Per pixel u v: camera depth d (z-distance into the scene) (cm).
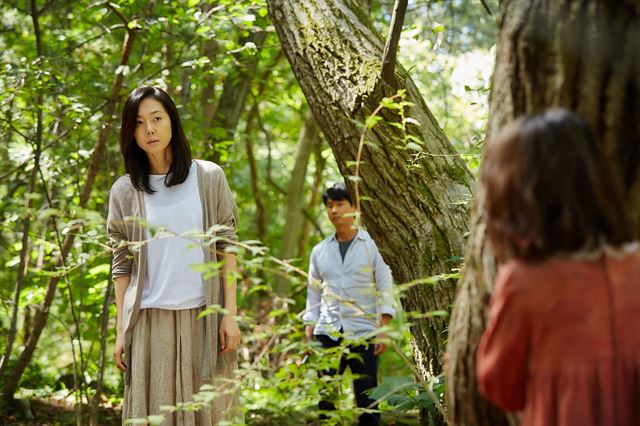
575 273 161
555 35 177
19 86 452
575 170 158
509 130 165
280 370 239
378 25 619
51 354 740
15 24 611
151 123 318
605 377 158
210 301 317
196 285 319
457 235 339
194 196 325
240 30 528
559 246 160
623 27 177
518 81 183
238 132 699
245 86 684
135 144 327
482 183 187
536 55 179
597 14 178
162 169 328
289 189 846
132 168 326
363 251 452
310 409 275
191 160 331
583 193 158
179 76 584
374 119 243
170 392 315
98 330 580
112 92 502
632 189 176
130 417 318
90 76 528
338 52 347
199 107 684
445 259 338
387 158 338
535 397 163
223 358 322
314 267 472
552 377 161
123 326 327
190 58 536
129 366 322
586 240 159
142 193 325
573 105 176
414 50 665
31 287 529
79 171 519
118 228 330
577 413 157
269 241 1022
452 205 341
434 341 345
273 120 998
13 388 509
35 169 462
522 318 163
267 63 669
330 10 357
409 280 349
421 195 340
